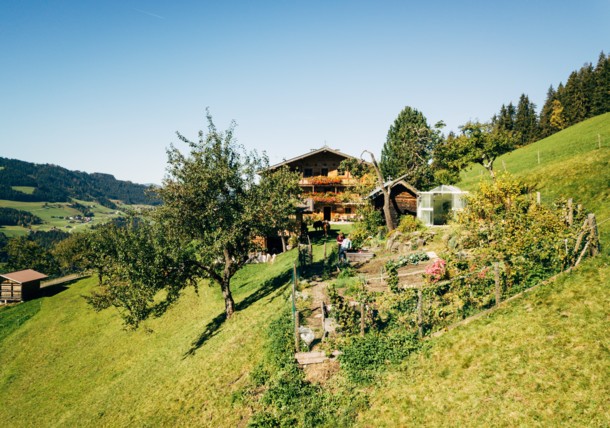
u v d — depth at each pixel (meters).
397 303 14.69
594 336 9.43
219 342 19.84
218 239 22.09
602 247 13.35
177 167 22.25
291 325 15.99
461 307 12.91
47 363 28.73
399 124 59.31
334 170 55.88
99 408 18.70
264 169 24.22
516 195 20.14
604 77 80.94
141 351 25.52
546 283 12.22
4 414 22.73
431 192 31.64
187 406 14.74
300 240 39.97
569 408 8.04
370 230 34.94
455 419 9.04
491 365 10.10
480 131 36.22
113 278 21.34
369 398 10.98
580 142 45.03
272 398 12.59
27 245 80.38
